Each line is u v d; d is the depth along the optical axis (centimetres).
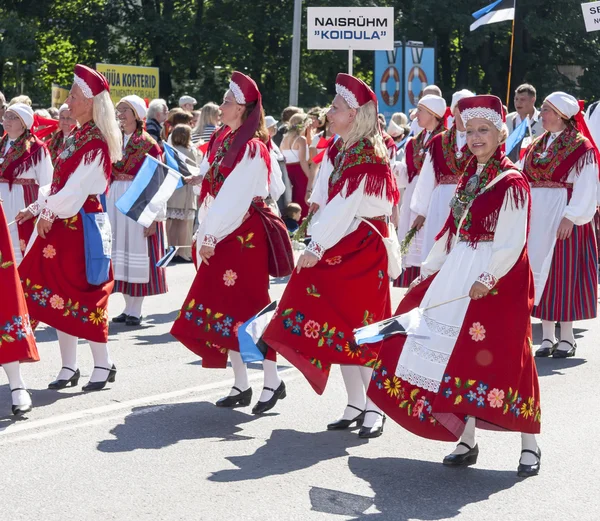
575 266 762
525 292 471
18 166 823
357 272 545
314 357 543
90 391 645
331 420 588
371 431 552
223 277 595
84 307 634
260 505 445
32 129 837
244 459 511
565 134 762
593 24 1282
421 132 884
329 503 448
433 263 505
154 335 834
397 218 1065
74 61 2978
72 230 630
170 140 1147
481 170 483
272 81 3119
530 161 777
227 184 579
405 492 464
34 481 474
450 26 2997
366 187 532
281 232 601
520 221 461
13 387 584
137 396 635
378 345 549
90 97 623
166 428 566
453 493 463
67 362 657
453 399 463
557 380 685
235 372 619
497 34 3130
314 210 636
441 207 790
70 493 459
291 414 600
